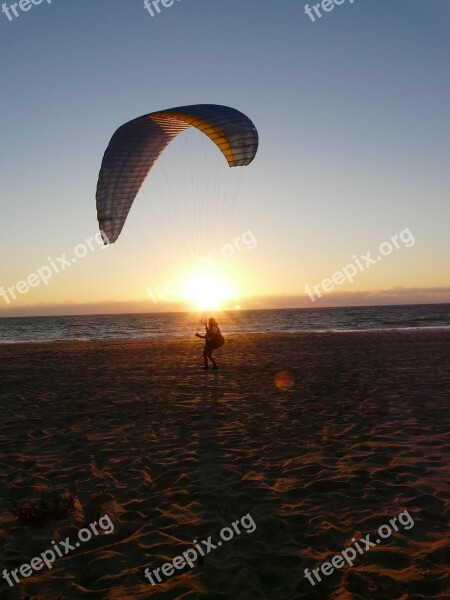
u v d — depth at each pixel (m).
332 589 3.73
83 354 24.05
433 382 12.94
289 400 11.07
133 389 13.09
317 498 5.48
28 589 3.90
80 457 7.27
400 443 7.43
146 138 12.05
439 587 3.66
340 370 15.84
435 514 4.92
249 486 5.89
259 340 31.22
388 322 62.88
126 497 5.72
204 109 11.52
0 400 11.87
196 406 10.67
